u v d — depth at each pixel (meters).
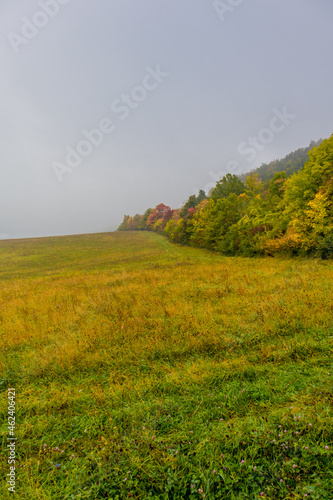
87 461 2.45
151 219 93.88
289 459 2.21
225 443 2.42
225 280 10.46
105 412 3.14
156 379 3.77
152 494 2.13
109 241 62.00
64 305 8.52
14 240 70.38
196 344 4.70
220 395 3.23
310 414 2.58
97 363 4.44
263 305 6.17
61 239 69.25
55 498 2.15
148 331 5.55
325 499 1.83
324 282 8.12
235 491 2.04
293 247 17.91
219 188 47.00
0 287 16.28
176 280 11.63
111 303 8.00
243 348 4.52
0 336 6.08
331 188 16.12
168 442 2.58
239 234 26.22
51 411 3.29
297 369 3.62
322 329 4.68
